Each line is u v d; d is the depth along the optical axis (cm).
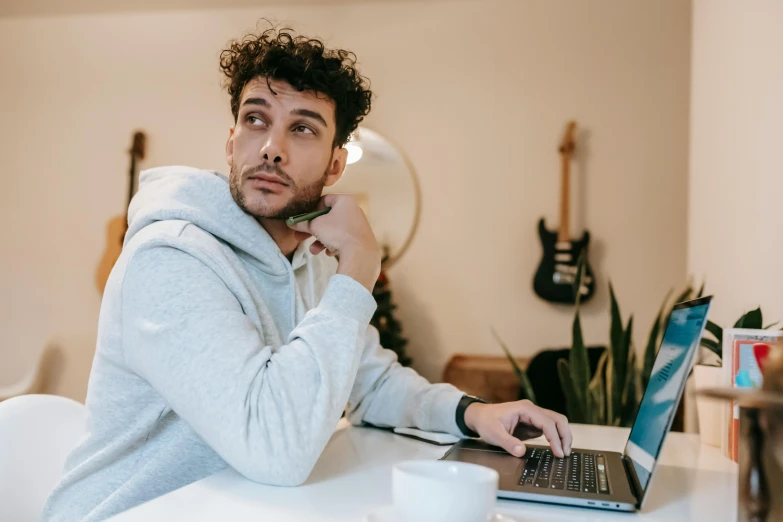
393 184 325
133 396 94
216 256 95
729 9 185
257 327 96
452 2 328
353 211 100
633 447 88
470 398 114
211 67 347
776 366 48
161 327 83
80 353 340
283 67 103
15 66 358
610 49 313
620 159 309
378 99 332
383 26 334
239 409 77
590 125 313
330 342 84
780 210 138
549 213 313
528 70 320
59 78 355
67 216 348
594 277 305
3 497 101
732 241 177
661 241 304
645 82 310
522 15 322
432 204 324
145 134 348
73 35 356
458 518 50
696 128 232
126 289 90
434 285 322
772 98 145
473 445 105
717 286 195
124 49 352
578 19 317
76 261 345
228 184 110
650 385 91
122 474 96
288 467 75
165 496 71
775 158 142
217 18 348
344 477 82
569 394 205
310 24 339
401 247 323
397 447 103
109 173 348
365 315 91
